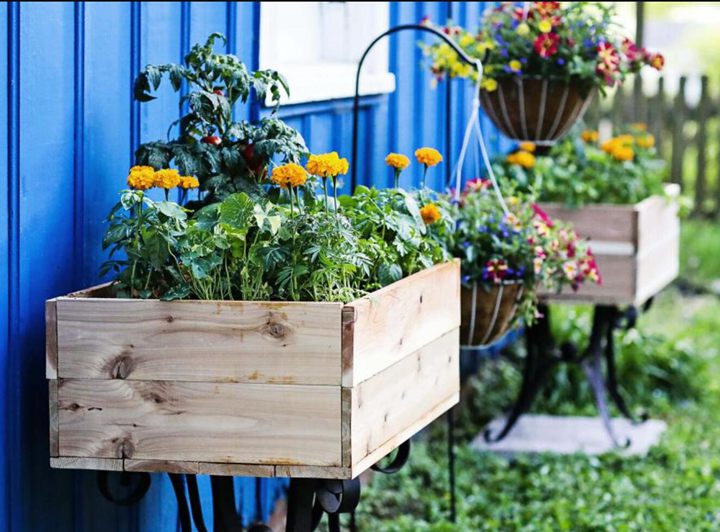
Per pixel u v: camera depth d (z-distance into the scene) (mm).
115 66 3164
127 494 3244
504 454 5207
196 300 2557
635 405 6008
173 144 2881
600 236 4973
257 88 2932
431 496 4645
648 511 4527
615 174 5348
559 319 6312
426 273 2955
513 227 4000
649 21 19797
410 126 5395
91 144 3049
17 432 2748
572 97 4480
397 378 2795
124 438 2594
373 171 4938
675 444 5293
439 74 4551
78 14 2955
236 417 2557
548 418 5676
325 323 2508
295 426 2545
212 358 2551
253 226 2678
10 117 2697
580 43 4449
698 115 10219
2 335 2689
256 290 2658
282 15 4594
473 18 6355
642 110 9797
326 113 4449
